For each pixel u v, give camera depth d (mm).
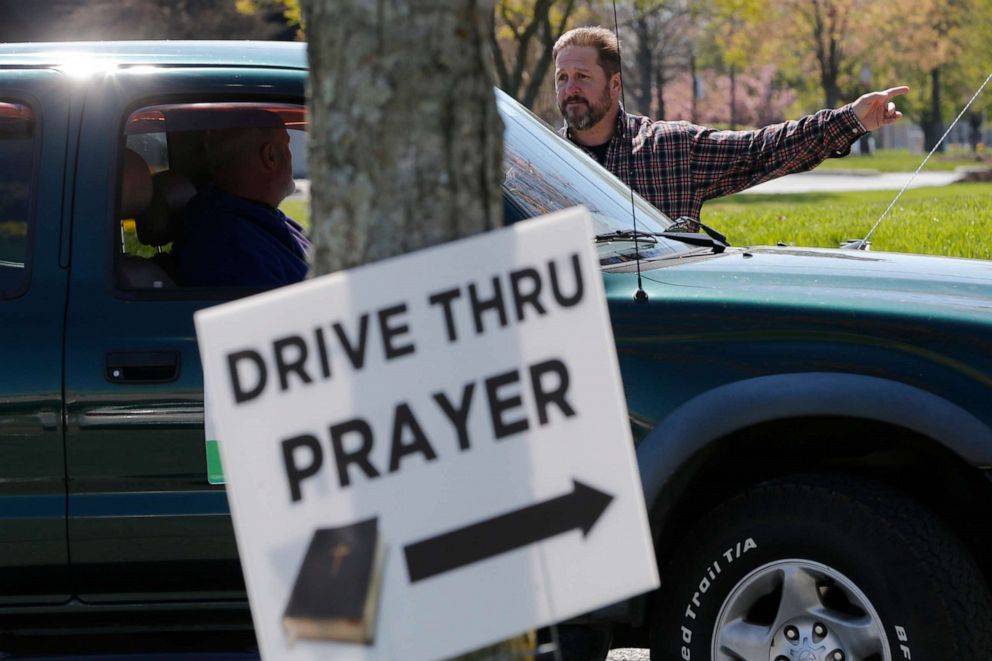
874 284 10117
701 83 178750
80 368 10164
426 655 4934
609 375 4969
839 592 9742
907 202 40312
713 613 9898
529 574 4973
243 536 4895
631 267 10461
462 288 4965
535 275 4980
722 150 16641
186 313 10312
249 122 11438
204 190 11398
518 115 12453
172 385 10109
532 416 4977
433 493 4949
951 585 9266
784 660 9703
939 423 9281
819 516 9539
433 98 5184
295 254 11625
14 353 10211
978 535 10094
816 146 16375
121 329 10234
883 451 10156
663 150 16688
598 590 4973
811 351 9570
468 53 5246
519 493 4969
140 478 10156
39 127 10641
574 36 16719
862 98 16188
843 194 63125
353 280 4941
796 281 10109
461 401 4961
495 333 4965
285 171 11641
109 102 10688
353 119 5203
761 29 150250
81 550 10242
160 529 10148
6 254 10500
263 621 4910
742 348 9672
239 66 10906
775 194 67625
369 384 4941
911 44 162250
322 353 4938
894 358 9469
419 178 5188
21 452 10195
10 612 10484
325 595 4918
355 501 4938
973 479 9797
